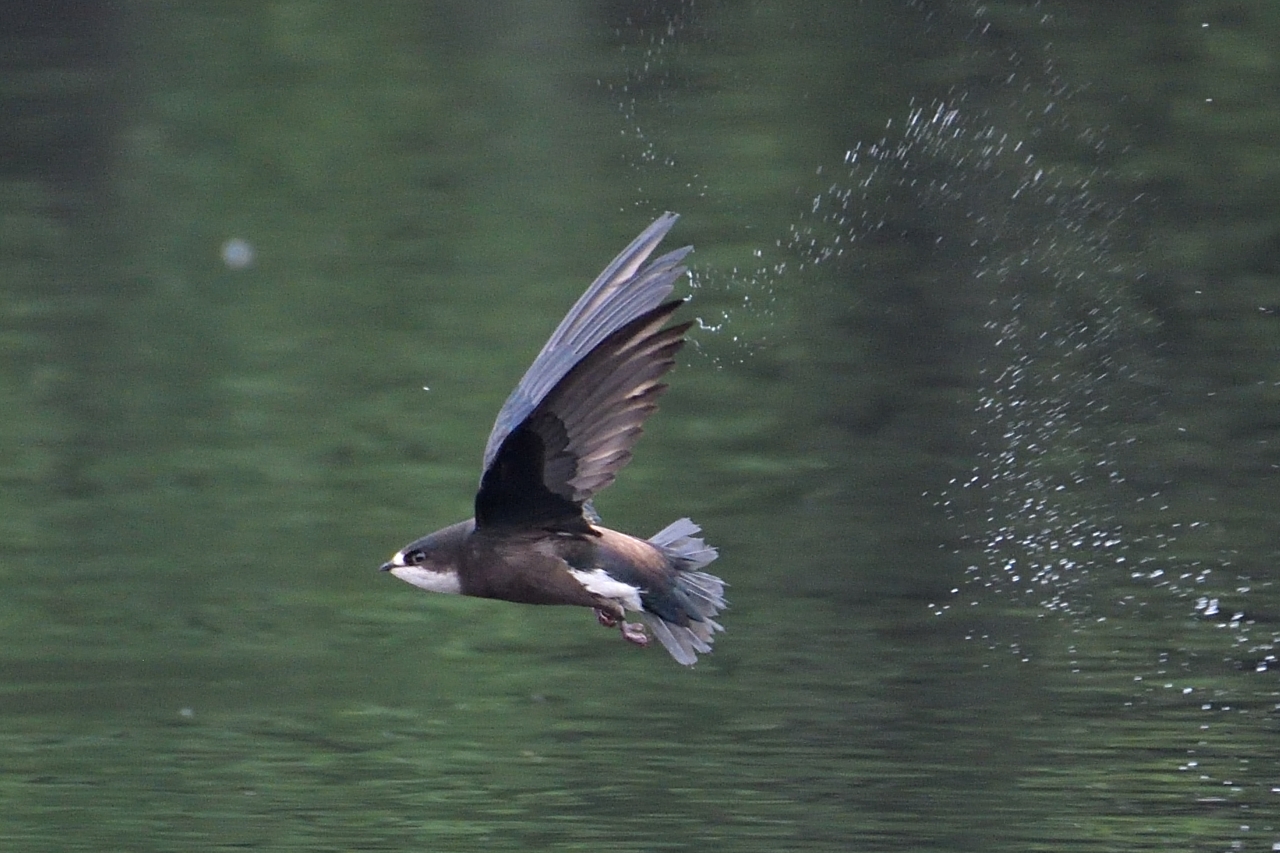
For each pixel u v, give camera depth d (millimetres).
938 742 11031
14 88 27047
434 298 20297
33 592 14133
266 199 23250
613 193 22188
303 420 17625
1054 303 19453
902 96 24312
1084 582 13703
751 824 9914
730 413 17500
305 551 14875
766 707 11688
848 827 9859
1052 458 16219
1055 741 11000
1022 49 25297
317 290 20812
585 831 9867
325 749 11195
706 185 22531
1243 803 10062
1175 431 16625
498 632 13273
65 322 20172
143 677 12477
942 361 18391
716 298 19656
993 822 9891
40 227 23062
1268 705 11461
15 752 11133
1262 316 18922
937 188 22234
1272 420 16703
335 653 12977
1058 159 22547
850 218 21328
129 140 25344
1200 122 23484
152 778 10742
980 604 13375
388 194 23250
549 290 20312
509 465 7504
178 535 15289
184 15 29422
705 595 8031
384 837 9844
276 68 27156
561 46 27328
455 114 25000
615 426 7367
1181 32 25781
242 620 13555
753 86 24906
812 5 27031
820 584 13820
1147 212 21344
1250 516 14812
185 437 17281
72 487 16312
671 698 11867
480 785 10492
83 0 29547
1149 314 19125
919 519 15109
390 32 28547
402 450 16828
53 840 9852
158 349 19375
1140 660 12305
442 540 7840
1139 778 10430
